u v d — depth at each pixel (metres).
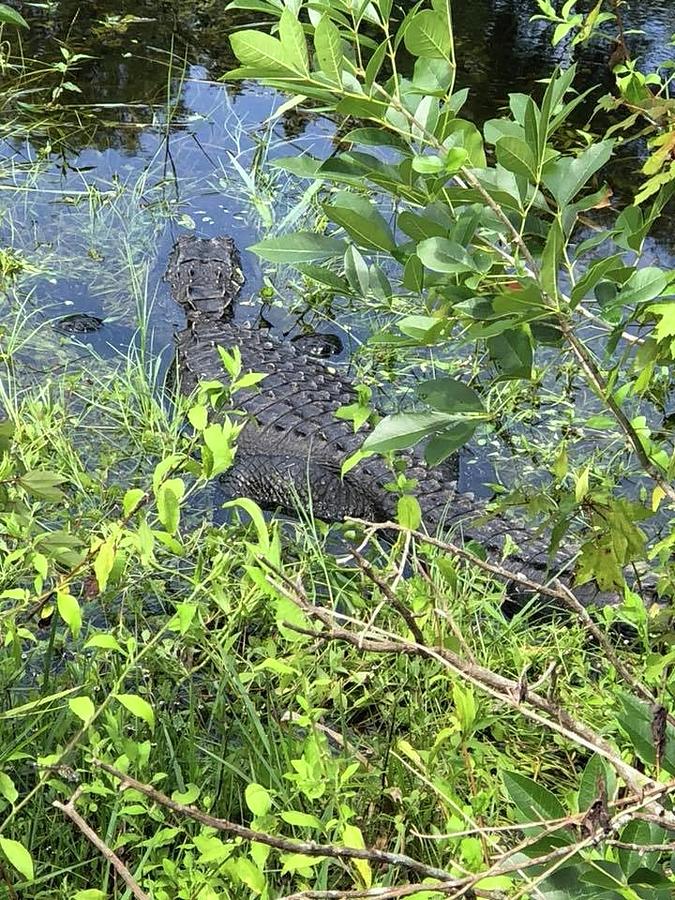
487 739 3.29
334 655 3.23
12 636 2.33
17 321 6.22
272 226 7.82
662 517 4.73
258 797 1.81
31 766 2.81
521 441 5.43
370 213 1.83
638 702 1.68
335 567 4.10
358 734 3.36
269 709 3.09
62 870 2.41
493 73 10.09
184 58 10.66
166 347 6.52
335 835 2.34
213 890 2.06
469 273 1.76
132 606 3.60
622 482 5.04
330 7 1.66
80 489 4.41
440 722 3.16
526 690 1.74
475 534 4.56
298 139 9.12
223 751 2.90
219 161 8.73
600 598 4.13
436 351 6.29
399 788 2.79
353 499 5.06
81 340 6.32
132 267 6.94
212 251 7.36
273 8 1.74
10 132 8.80
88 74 10.09
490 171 1.83
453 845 2.22
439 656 1.75
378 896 1.47
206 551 3.91
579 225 7.24
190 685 3.18
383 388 6.06
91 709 2.05
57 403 5.03
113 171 8.38
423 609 2.37
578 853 1.51
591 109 9.16
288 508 5.11
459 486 5.18
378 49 1.56
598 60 10.37
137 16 11.71
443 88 1.68
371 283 1.96
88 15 11.62
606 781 1.63
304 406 5.65
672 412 5.44
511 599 4.25
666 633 2.57
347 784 2.58
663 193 2.04
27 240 7.31
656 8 11.73
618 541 2.14
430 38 1.64
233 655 3.39
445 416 1.90
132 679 3.37
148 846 2.38
